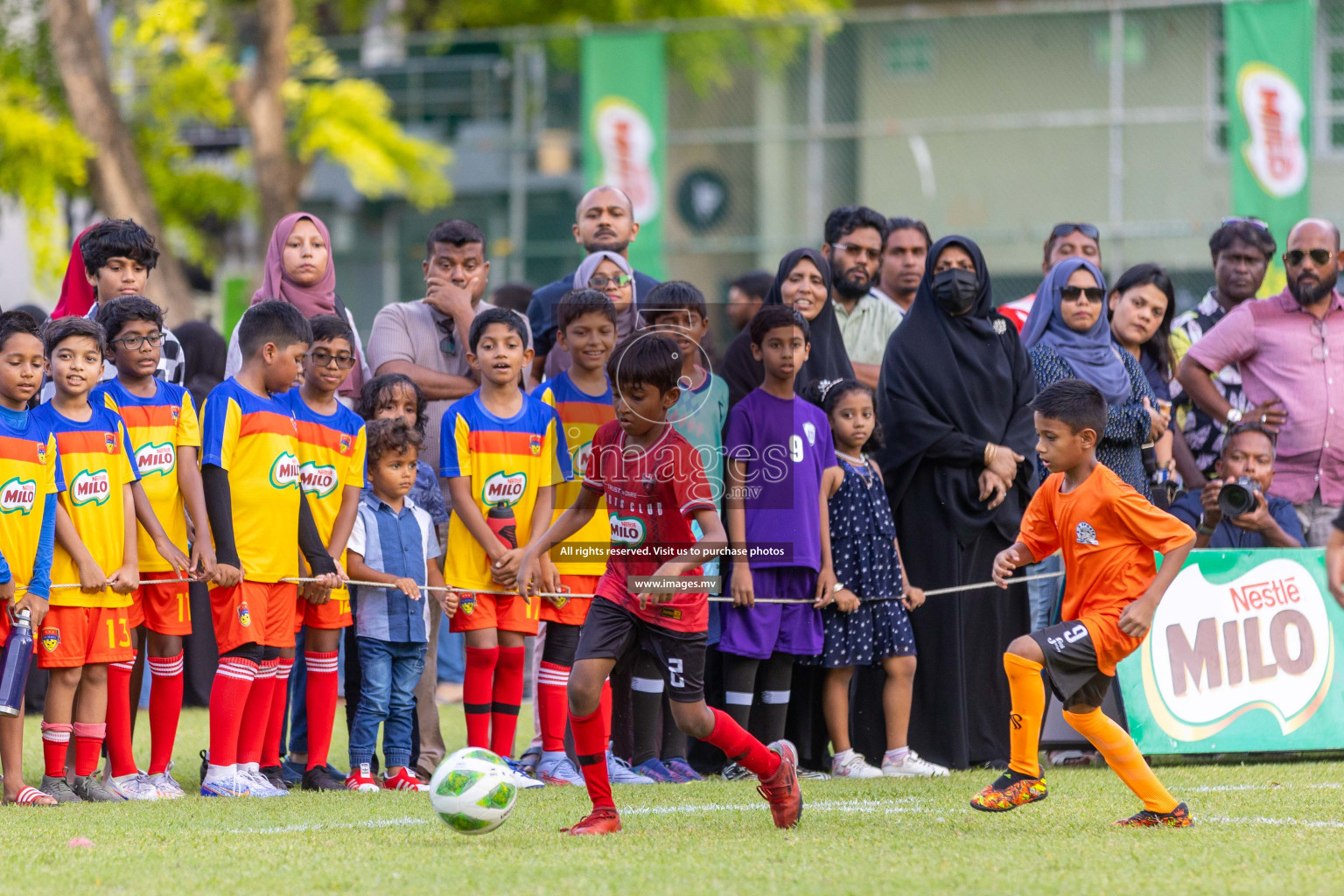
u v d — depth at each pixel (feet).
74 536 64.95
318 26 276.62
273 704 71.56
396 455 72.74
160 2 212.02
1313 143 207.72
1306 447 90.12
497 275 222.69
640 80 209.56
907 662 75.97
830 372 81.15
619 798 64.75
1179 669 76.59
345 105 222.48
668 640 54.54
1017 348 82.58
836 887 43.62
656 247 210.59
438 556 76.89
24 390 64.03
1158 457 88.17
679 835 53.57
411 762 77.15
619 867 46.80
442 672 109.19
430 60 242.17
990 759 78.89
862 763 75.36
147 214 201.46
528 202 232.94
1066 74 241.96
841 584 75.97
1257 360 91.56
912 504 79.56
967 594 79.20
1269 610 78.59
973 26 242.99
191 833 54.34
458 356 83.15
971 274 79.97
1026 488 81.30
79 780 66.23
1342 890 43.14
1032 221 242.78
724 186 235.61
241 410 68.44
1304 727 77.92
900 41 245.24
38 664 65.05
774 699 75.31
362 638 71.46
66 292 79.10
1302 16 177.27
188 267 238.07
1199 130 232.94
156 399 69.41
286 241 80.89
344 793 67.67
